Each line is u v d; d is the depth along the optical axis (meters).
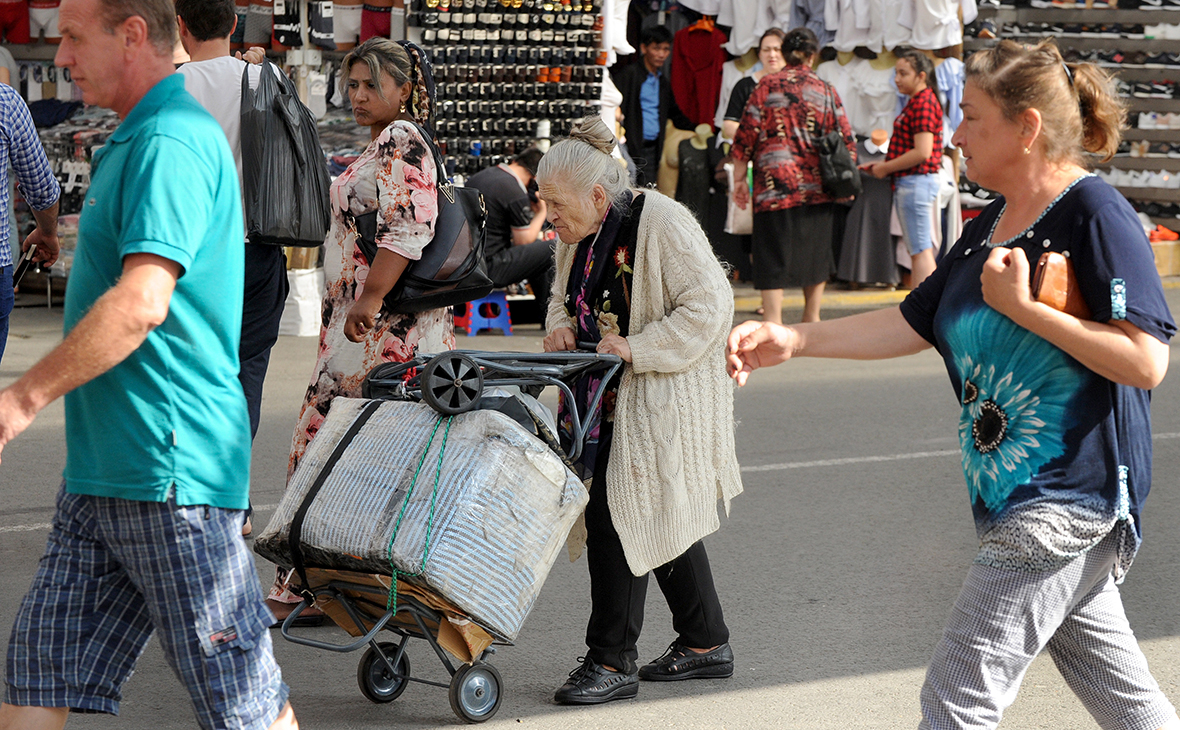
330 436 4.48
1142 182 18.23
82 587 3.42
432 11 12.90
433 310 5.64
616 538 4.78
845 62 15.77
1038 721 4.82
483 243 5.65
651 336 4.62
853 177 12.42
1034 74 3.24
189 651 3.39
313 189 6.01
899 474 8.37
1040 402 3.25
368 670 4.82
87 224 3.32
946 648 3.36
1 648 5.19
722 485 4.89
